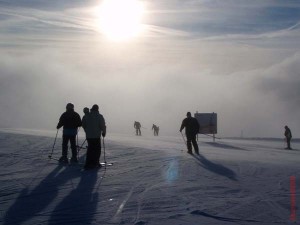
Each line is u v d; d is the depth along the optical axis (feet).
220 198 36.24
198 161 58.29
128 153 64.75
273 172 50.16
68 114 54.90
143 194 37.37
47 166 52.01
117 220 29.81
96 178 44.70
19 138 83.25
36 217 30.73
